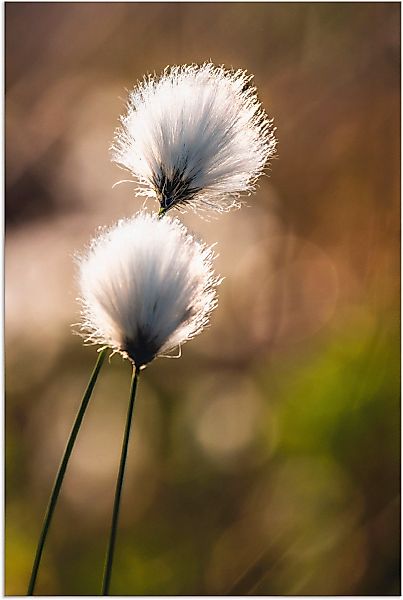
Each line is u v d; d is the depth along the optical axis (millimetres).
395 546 724
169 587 759
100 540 817
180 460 863
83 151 987
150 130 455
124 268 437
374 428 759
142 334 434
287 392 825
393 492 739
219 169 455
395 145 988
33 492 845
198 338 955
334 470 761
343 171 1008
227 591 741
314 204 1005
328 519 742
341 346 808
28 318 917
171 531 807
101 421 904
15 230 948
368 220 969
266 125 466
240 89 462
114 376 938
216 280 446
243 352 937
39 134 1012
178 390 923
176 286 437
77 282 441
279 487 781
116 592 759
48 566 780
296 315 948
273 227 990
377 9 1019
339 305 931
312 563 719
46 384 917
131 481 864
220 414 874
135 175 458
